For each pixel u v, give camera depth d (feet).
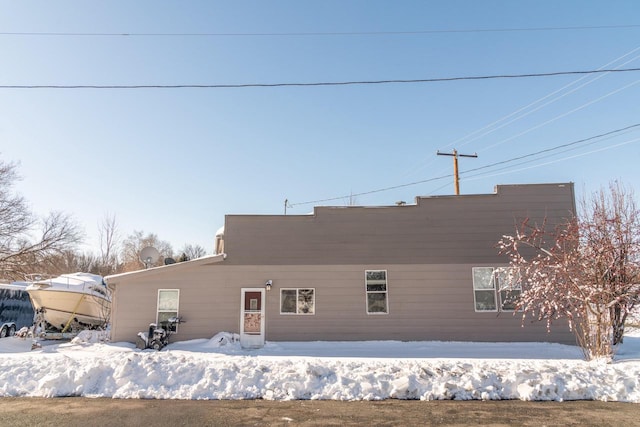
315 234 58.59
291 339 56.39
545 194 58.34
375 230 58.70
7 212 104.94
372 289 57.47
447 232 58.34
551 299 42.98
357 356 45.57
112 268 179.22
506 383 30.25
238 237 58.39
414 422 23.75
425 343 54.85
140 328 55.98
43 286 63.26
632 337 65.98
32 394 29.14
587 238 42.29
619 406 27.25
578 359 43.50
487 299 56.95
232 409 26.00
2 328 66.74
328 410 25.99
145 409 25.77
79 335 57.47
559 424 23.47
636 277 40.22
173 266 56.95
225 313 56.70
